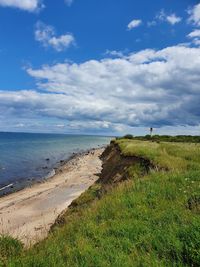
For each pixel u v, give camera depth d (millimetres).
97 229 8734
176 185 12227
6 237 9898
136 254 6648
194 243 6438
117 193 12758
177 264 6074
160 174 15070
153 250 6777
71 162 75812
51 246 7941
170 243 6793
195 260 6004
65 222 13711
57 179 47812
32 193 36312
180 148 30453
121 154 29422
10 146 146500
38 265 6613
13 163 76375
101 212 10555
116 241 7520
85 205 17312
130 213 9617
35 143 189000
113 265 6203
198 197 9641
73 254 7117
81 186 37719
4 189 42750
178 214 8539
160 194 11156
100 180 34469
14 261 6996
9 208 28672
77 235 8586
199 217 7719
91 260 6617
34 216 25031
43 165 73750
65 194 33375
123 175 22375
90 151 113938
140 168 21703
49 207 27953
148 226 8195
